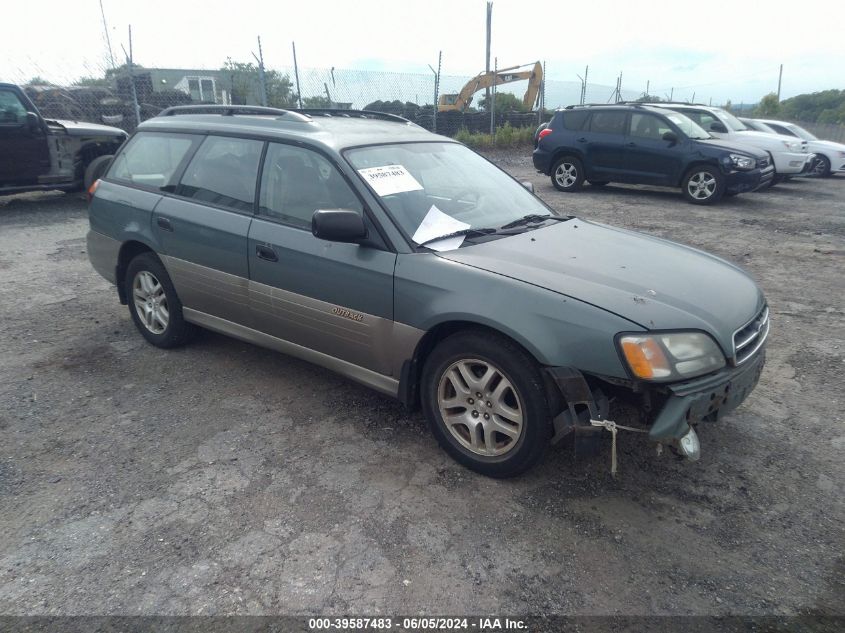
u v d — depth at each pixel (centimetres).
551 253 325
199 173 414
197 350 462
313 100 1697
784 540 270
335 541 265
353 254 330
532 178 1502
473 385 302
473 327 301
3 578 243
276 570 248
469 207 371
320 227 306
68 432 349
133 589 238
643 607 233
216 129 413
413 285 308
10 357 448
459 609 231
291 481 306
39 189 979
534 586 242
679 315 274
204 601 233
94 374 423
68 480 306
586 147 1252
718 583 245
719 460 328
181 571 247
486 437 302
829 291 623
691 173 1148
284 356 452
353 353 345
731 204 1159
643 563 255
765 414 378
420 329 309
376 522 277
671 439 262
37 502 288
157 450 332
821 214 1054
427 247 321
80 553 256
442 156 406
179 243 414
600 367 266
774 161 1327
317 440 343
